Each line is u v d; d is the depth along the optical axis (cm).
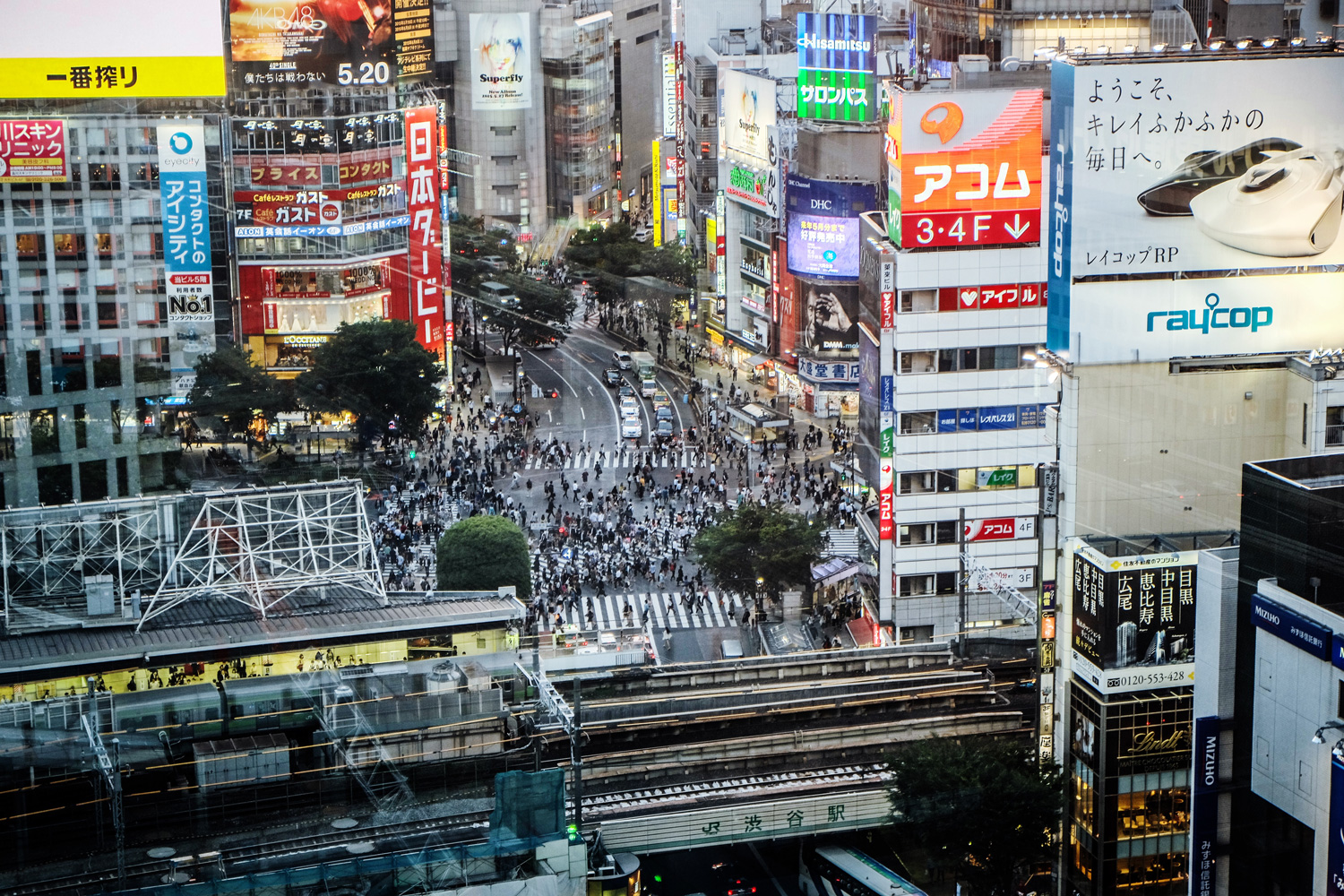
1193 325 14025
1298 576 9962
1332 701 9694
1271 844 10331
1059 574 13975
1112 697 13225
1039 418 17912
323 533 15738
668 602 19250
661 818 13438
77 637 14238
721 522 19488
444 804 13138
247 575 15162
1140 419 14088
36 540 15025
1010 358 17762
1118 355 13988
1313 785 9862
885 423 17775
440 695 13488
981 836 13300
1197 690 11056
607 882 12406
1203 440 14100
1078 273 13888
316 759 13250
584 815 13425
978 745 13925
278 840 12619
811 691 15300
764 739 14500
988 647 16638
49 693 13738
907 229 17388
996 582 17000
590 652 16250
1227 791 10831
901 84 18075
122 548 15162
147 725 13312
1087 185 13875
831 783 14088
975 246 17500
